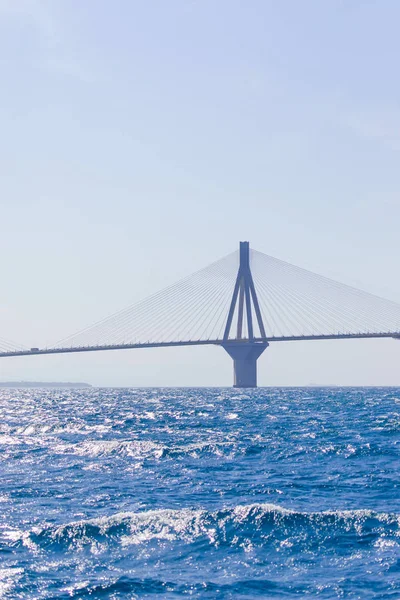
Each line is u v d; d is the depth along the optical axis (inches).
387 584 920.9
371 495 1553.9
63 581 941.2
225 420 4188.0
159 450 2404.0
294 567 1005.2
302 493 1581.0
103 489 1640.0
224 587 919.7
